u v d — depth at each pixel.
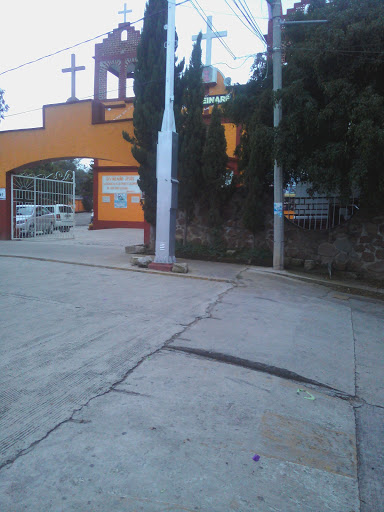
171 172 9.98
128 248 12.56
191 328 5.67
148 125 11.97
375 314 7.66
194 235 12.80
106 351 4.66
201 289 8.20
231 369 4.52
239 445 3.14
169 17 9.86
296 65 9.95
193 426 3.32
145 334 5.29
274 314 6.79
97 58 26.03
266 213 11.88
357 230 10.99
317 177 9.44
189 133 11.92
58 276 8.77
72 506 2.39
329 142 9.41
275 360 4.82
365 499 2.71
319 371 4.72
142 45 12.18
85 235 19.64
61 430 3.12
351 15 9.12
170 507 2.44
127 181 24.39
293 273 10.55
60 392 3.69
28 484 2.54
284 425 3.51
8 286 7.57
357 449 3.30
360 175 8.48
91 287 7.80
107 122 13.81
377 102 8.12
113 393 3.74
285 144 9.80
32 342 4.82
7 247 13.76
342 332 6.26
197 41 11.84
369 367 5.05
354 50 8.84
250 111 11.73
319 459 3.10
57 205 19.16
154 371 4.26
